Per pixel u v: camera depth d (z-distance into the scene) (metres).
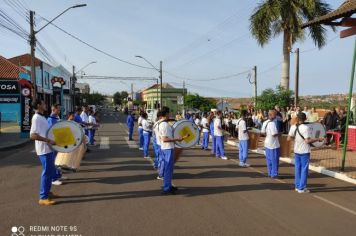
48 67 49.12
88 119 18.77
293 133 9.21
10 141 19.80
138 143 20.11
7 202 7.85
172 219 6.79
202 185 9.65
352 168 12.03
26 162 13.21
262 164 13.33
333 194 8.95
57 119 9.90
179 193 8.76
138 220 6.71
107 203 7.82
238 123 12.87
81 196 8.38
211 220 6.77
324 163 13.08
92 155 15.12
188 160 14.11
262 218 6.95
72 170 10.60
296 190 9.18
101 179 10.22
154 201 8.01
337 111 19.06
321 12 24.19
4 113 40.50
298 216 7.12
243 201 8.12
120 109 118.69
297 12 24.08
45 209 7.36
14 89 32.44
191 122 9.50
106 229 6.24
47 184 7.73
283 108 24.95
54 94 43.16
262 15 24.56
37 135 7.56
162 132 8.63
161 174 10.20
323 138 9.33
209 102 50.12
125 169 11.77
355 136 16.48
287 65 25.19
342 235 6.14
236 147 19.27
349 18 11.55
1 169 11.75
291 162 13.83
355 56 11.34
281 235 6.09
